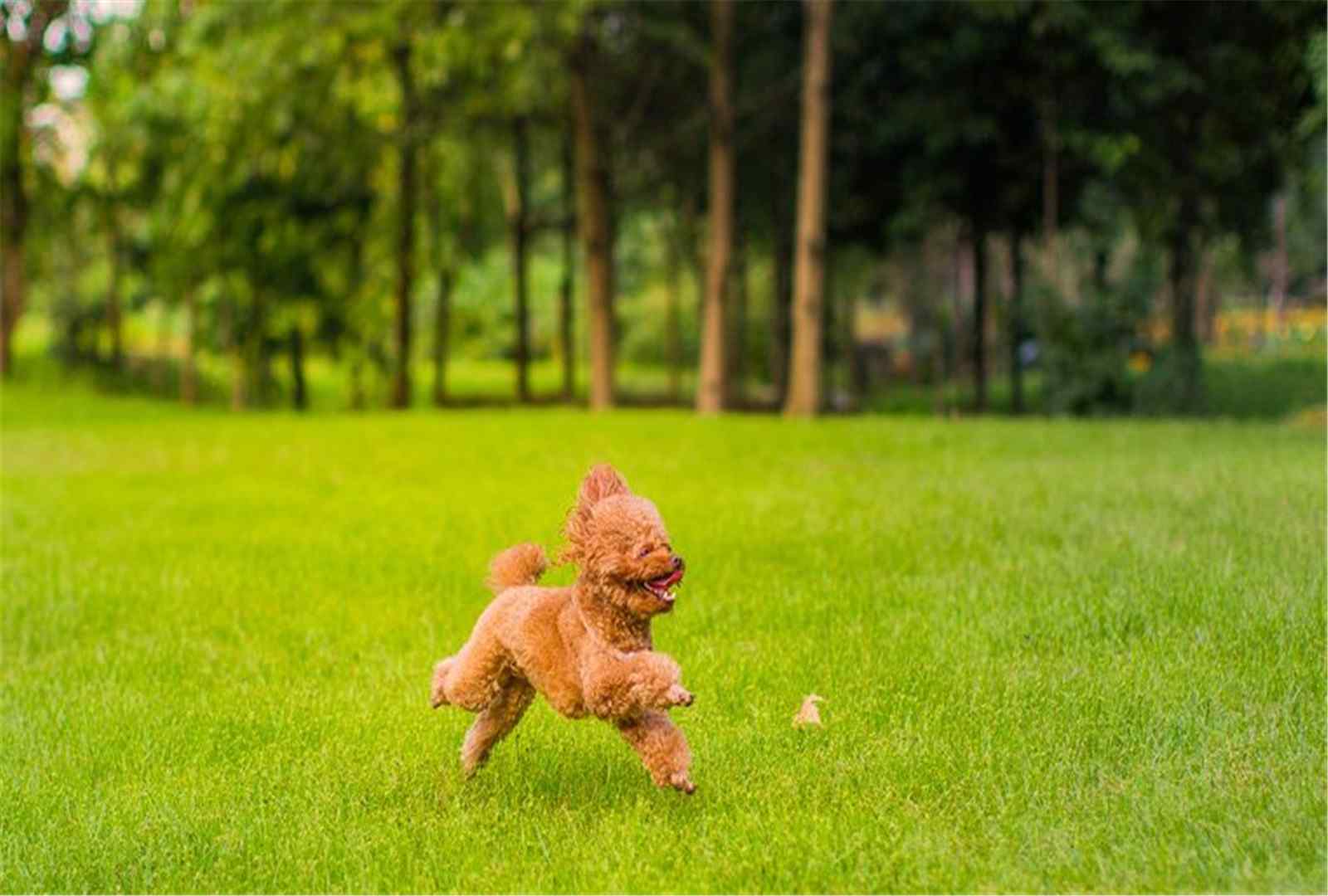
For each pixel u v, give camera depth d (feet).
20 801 18.11
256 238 112.47
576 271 181.88
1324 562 26.08
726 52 88.33
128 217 130.72
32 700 23.09
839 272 120.67
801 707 20.02
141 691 23.34
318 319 116.98
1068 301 92.48
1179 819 14.79
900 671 21.39
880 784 16.61
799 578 28.86
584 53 94.22
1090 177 92.68
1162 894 13.09
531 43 89.56
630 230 174.91
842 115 96.07
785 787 16.71
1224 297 197.67
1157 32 82.33
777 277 111.04
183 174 105.09
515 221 113.19
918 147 93.50
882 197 98.68
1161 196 88.38
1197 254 105.19
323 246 112.88
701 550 32.30
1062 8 78.74
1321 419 65.77
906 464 49.37
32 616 29.32
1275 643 21.24
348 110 100.37
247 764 19.11
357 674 23.79
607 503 15.31
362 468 54.60
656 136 105.09
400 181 104.88
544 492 44.98
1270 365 120.37
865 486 42.80
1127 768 16.83
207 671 24.56
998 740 18.01
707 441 60.08
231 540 37.78
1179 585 24.94
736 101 99.35
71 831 16.94
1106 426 65.16
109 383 129.80
